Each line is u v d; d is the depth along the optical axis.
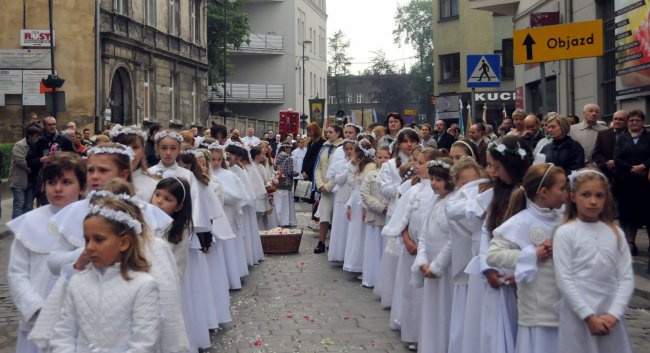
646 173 11.10
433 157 7.24
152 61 35.34
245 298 9.78
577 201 4.72
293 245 13.80
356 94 111.88
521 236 4.95
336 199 12.36
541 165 4.98
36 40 30.17
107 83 31.00
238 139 15.20
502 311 5.27
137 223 4.18
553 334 4.85
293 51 60.88
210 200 7.78
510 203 5.12
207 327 7.23
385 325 8.28
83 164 5.11
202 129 33.53
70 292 4.20
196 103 42.12
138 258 4.20
